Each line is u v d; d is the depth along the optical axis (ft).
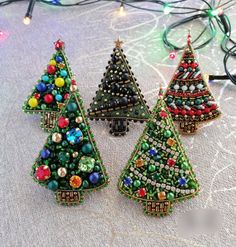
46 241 0.44
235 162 0.53
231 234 0.44
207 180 0.50
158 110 0.45
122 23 0.85
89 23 0.85
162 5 0.90
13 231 0.45
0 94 0.65
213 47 0.77
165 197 0.45
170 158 0.45
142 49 0.76
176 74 0.56
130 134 0.58
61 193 0.47
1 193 0.49
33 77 0.69
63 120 0.45
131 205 0.47
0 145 0.56
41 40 0.79
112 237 0.44
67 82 0.56
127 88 0.56
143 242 0.43
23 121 0.60
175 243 0.43
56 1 0.91
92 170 0.46
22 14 0.88
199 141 0.56
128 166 0.46
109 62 0.57
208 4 0.83
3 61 0.73
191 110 0.55
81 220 0.46
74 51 0.76
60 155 0.45
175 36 0.80
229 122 0.59
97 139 0.57
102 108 0.56
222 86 0.66
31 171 0.49
